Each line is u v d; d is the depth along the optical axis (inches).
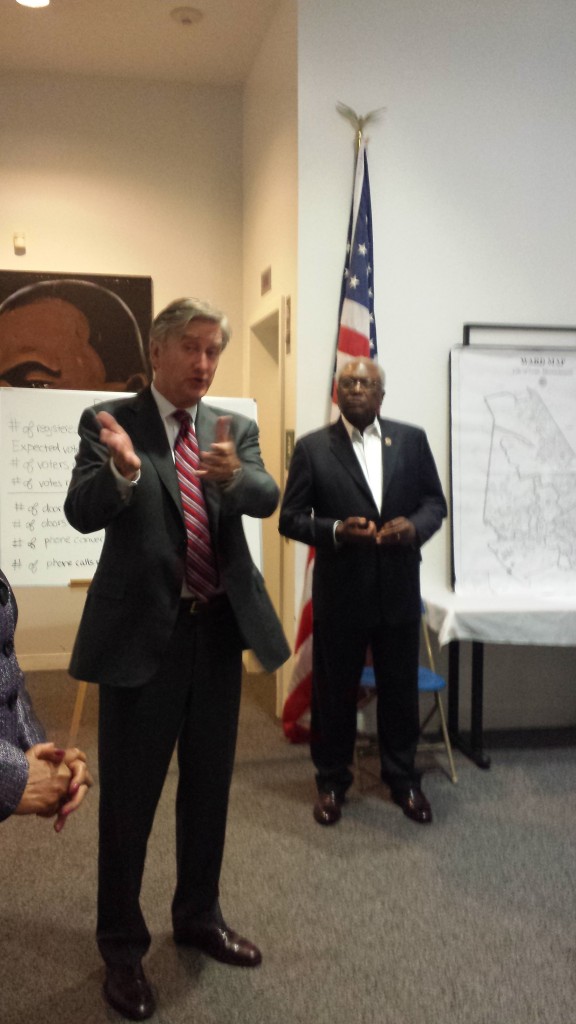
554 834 109.9
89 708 161.9
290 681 141.9
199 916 82.2
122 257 187.6
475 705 134.2
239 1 151.9
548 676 152.1
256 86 174.1
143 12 156.0
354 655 111.0
